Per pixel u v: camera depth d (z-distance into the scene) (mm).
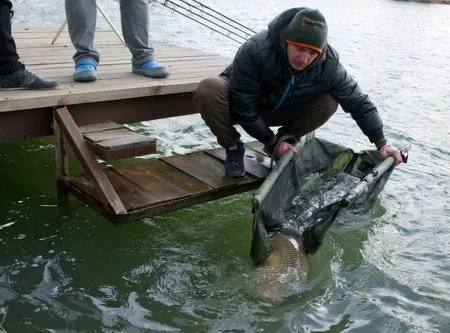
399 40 15766
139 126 6273
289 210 4055
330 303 3447
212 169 4461
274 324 3227
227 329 3172
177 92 4641
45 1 13836
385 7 25656
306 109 4191
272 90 3910
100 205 3725
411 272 3885
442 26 20656
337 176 4512
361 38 15289
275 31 3617
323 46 3514
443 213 4844
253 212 3492
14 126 3896
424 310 3461
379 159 4516
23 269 3594
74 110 4148
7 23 3807
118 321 3188
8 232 3982
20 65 3998
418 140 6762
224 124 4023
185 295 3463
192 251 3977
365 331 3232
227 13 16703
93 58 4484
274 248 3611
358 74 10453
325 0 25031
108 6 13797
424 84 10070
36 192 4574
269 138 4074
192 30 12844
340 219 4297
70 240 3959
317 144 4582
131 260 3803
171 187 4070
